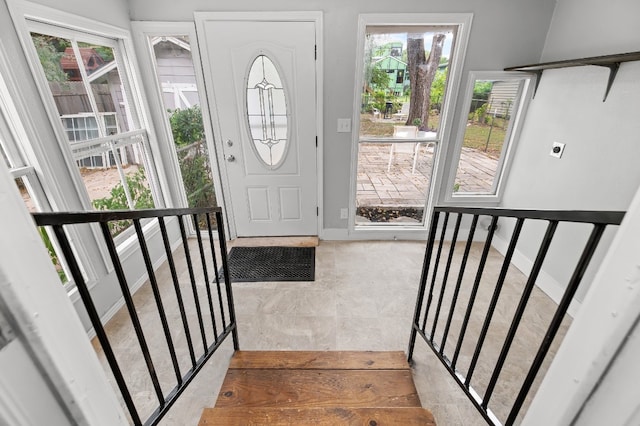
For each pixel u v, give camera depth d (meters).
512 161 2.75
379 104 2.71
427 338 1.48
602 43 1.86
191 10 2.34
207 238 3.24
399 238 3.20
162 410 1.02
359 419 1.16
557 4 2.23
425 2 2.28
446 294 2.36
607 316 0.40
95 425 0.48
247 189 3.02
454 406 1.50
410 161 4.64
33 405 0.39
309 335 1.97
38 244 0.38
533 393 1.56
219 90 2.61
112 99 2.29
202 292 2.40
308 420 1.16
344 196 3.03
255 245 3.08
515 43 2.38
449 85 2.56
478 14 2.30
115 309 2.14
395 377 1.46
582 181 2.01
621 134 1.74
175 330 2.00
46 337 0.39
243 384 1.42
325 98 2.61
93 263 1.97
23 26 1.51
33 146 1.58
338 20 2.35
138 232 0.87
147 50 2.46
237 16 2.35
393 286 2.47
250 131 2.77
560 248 2.19
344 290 2.42
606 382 0.41
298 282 2.52
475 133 2.74
